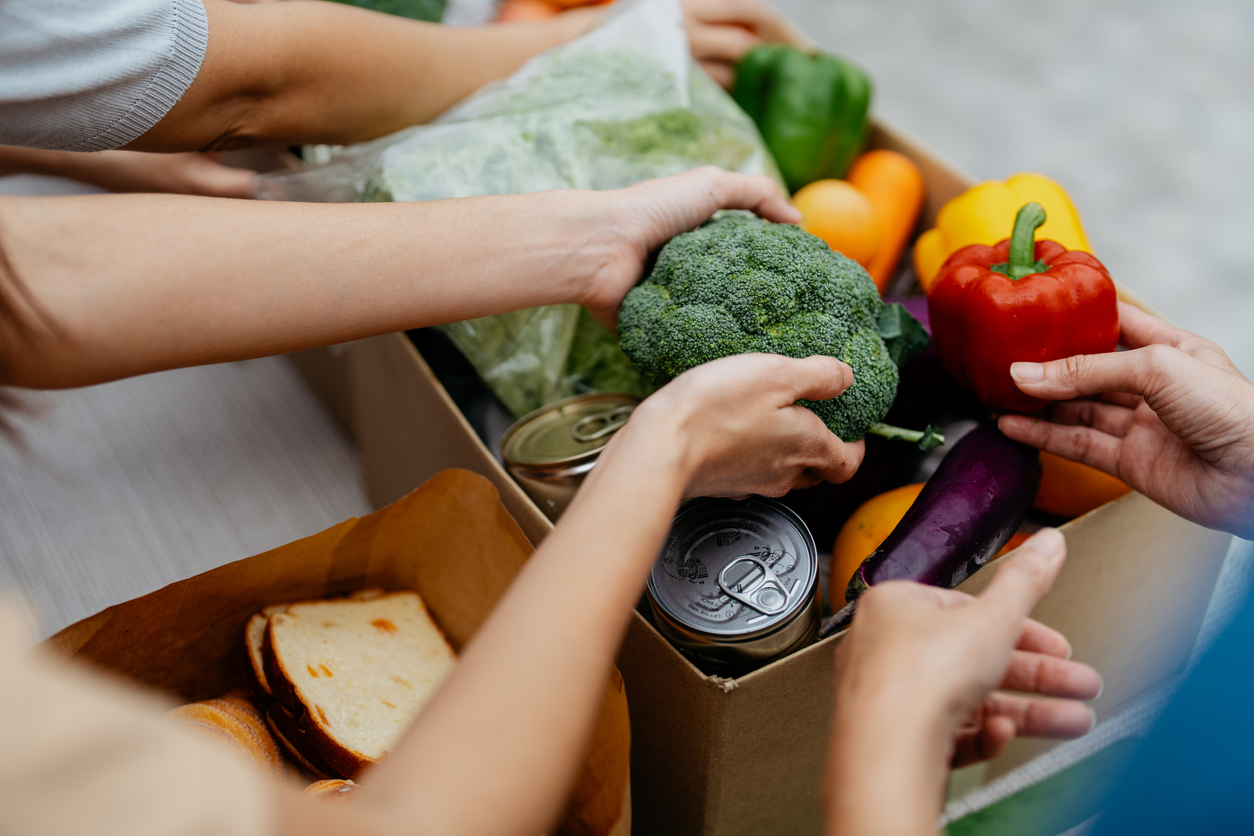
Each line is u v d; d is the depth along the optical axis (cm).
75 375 61
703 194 88
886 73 235
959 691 48
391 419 109
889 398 82
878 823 43
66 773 30
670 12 112
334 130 100
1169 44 242
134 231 61
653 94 107
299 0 94
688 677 69
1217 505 76
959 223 109
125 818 30
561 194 81
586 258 81
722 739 71
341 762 73
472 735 43
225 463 132
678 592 73
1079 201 205
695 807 79
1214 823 64
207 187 111
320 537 82
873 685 48
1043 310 81
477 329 100
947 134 220
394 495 119
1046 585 54
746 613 71
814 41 245
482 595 84
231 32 84
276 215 67
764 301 79
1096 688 58
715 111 112
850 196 113
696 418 61
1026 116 224
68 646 74
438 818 40
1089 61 238
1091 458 83
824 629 77
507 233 77
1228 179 210
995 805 95
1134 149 216
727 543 76
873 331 85
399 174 96
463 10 150
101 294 59
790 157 130
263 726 80
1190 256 194
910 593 55
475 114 104
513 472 87
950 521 76
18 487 127
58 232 58
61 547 120
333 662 79
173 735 33
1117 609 93
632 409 92
